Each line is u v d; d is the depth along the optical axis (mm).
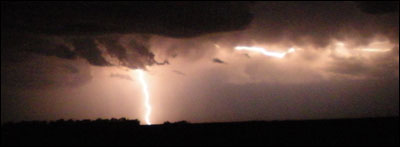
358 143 13844
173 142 15586
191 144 14961
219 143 15023
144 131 19953
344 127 18266
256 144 14539
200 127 21266
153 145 14898
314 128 18469
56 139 16656
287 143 14492
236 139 15930
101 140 16359
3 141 16062
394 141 13969
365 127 17797
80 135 18203
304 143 14344
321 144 13977
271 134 17047
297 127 19250
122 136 17734
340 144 13805
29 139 16672
